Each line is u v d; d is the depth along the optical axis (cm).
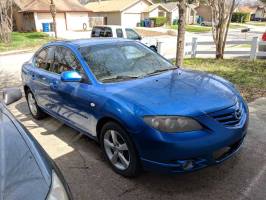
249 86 703
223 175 343
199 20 5525
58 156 413
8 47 2044
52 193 180
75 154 416
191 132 291
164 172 300
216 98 328
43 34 3122
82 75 398
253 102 588
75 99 397
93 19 4281
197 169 300
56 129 516
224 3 1081
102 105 345
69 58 437
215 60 1118
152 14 4984
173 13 5219
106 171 367
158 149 294
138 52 455
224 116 315
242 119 338
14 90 328
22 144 215
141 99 322
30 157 203
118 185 336
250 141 421
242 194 309
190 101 316
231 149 329
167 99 319
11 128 234
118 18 4597
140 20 4850
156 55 469
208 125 299
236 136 317
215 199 303
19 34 3066
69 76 380
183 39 813
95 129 374
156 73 412
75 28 3956
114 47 446
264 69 894
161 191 321
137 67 421
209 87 356
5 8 2194
